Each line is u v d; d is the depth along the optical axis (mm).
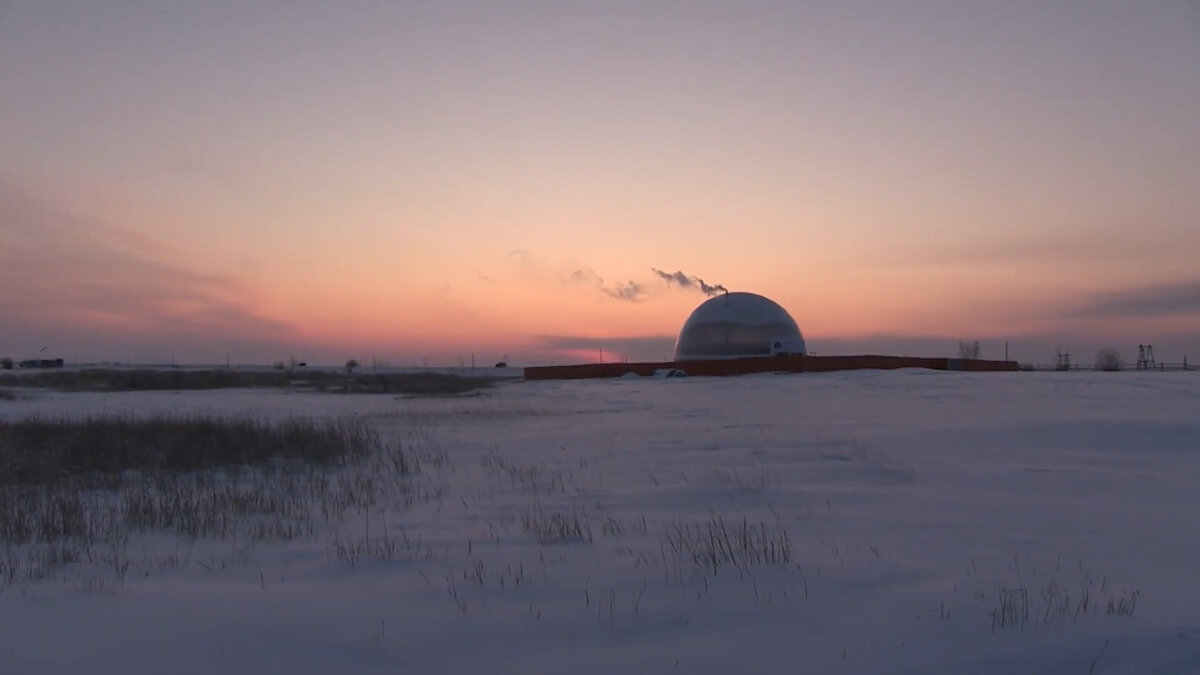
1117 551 7914
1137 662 5207
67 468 15805
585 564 7824
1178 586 6738
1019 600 6344
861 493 11164
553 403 35750
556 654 5594
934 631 5770
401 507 11438
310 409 35219
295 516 10867
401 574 7680
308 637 5918
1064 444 15859
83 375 72250
